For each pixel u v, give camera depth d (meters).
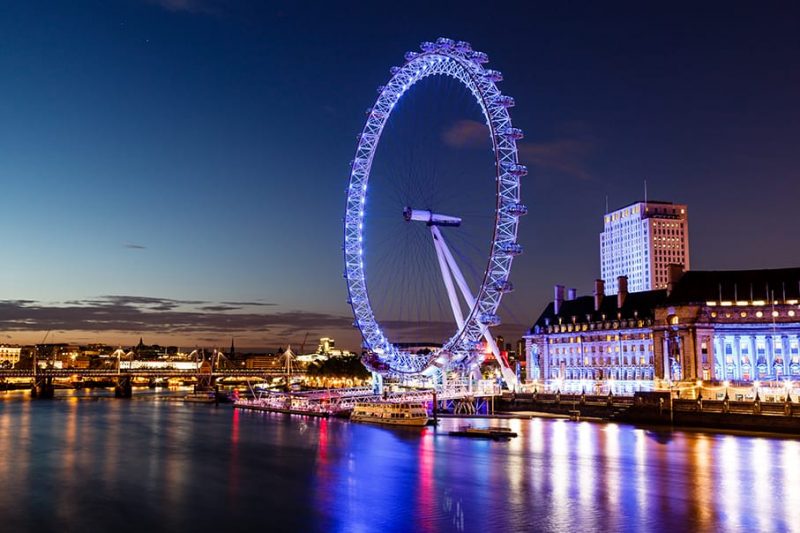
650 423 178.75
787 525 82.75
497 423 182.38
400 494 97.38
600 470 112.88
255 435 164.38
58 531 81.38
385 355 181.00
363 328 179.50
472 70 156.38
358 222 180.50
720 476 107.88
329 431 170.25
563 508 89.69
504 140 154.25
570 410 196.88
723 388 192.12
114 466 120.50
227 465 120.56
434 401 182.50
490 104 154.62
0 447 145.25
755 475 108.44
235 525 83.19
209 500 94.62
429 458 125.31
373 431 168.50
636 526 82.25
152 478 109.50
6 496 97.44
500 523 83.56
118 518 86.38
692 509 89.31
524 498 94.81
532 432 161.62
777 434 155.38
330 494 97.69
